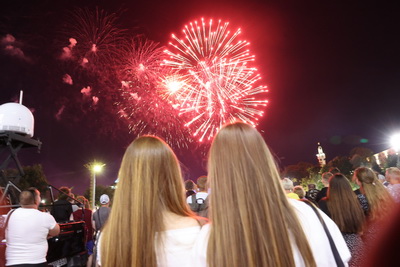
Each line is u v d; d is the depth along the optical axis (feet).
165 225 5.60
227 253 4.35
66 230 16.88
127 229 5.53
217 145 5.09
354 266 10.45
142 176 5.89
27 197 13.10
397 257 1.44
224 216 4.58
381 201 10.59
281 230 4.40
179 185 6.29
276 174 4.89
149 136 6.54
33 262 12.46
